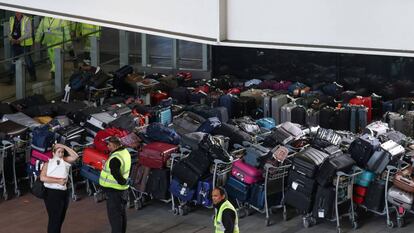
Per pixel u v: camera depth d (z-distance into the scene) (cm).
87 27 1853
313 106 1593
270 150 1127
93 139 1256
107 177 976
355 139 1130
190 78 1889
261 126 1380
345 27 403
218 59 1958
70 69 1808
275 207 1134
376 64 1766
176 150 1164
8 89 1697
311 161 1054
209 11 436
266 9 429
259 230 1097
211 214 1166
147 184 1171
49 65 1756
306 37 417
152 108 1476
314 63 1839
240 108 1622
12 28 1772
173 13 448
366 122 1557
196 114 1389
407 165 1103
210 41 440
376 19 393
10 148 1245
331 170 1046
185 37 447
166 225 1122
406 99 1653
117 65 1966
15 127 1270
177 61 1995
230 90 1738
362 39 399
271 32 430
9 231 1111
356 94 1777
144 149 1165
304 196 1077
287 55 1867
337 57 1805
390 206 1116
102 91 1677
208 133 1233
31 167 1227
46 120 1388
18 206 1228
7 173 1262
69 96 1653
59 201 1002
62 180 999
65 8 467
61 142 1246
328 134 1162
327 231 1084
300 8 416
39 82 1738
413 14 381
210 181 1118
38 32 1783
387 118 1555
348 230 1091
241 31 437
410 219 1135
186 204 1167
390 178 1086
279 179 1120
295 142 1200
